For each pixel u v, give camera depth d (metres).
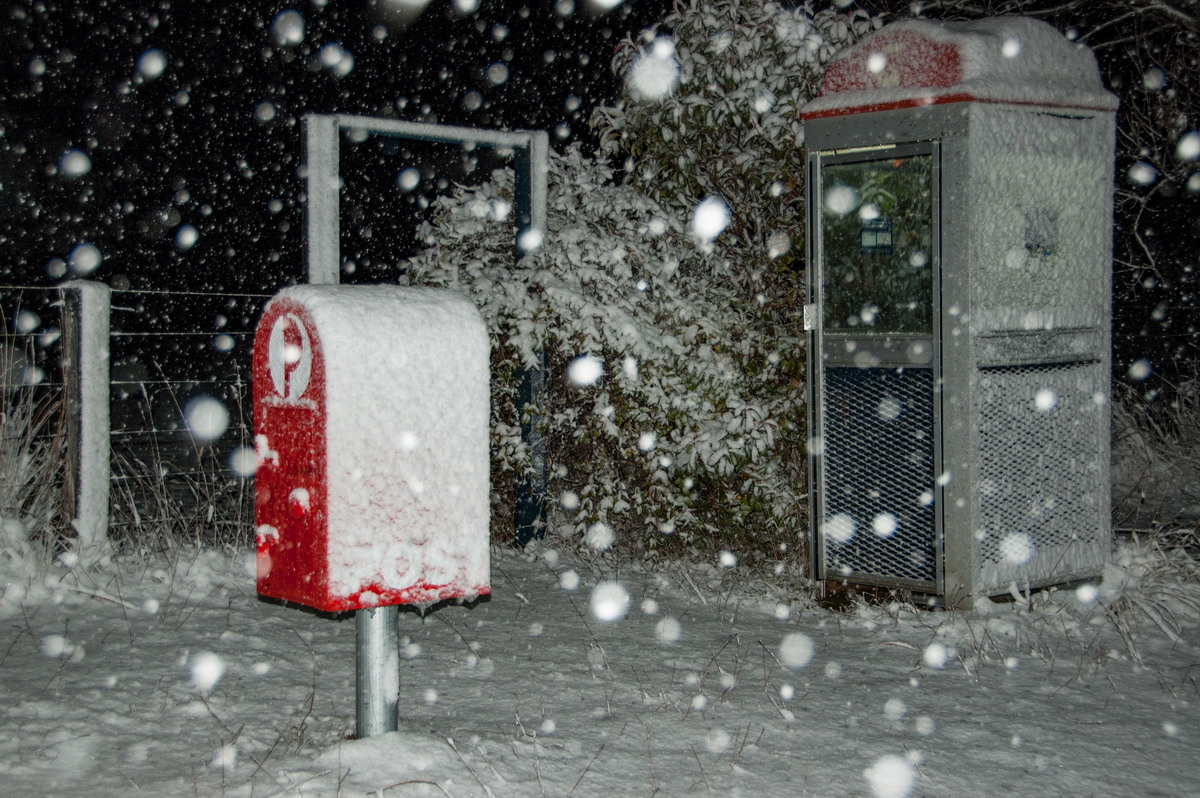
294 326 3.47
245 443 7.36
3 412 6.23
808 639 5.27
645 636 5.29
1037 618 5.51
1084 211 5.97
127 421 11.55
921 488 5.68
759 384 7.00
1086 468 6.05
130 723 3.95
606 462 7.01
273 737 3.85
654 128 7.47
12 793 3.35
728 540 6.86
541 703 4.28
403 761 3.53
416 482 3.52
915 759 3.79
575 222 7.19
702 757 3.76
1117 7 8.88
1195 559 6.82
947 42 5.47
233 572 6.16
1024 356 5.71
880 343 5.73
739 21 7.43
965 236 5.44
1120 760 3.84
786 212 7.39
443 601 5.84
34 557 5.67
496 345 6.92
